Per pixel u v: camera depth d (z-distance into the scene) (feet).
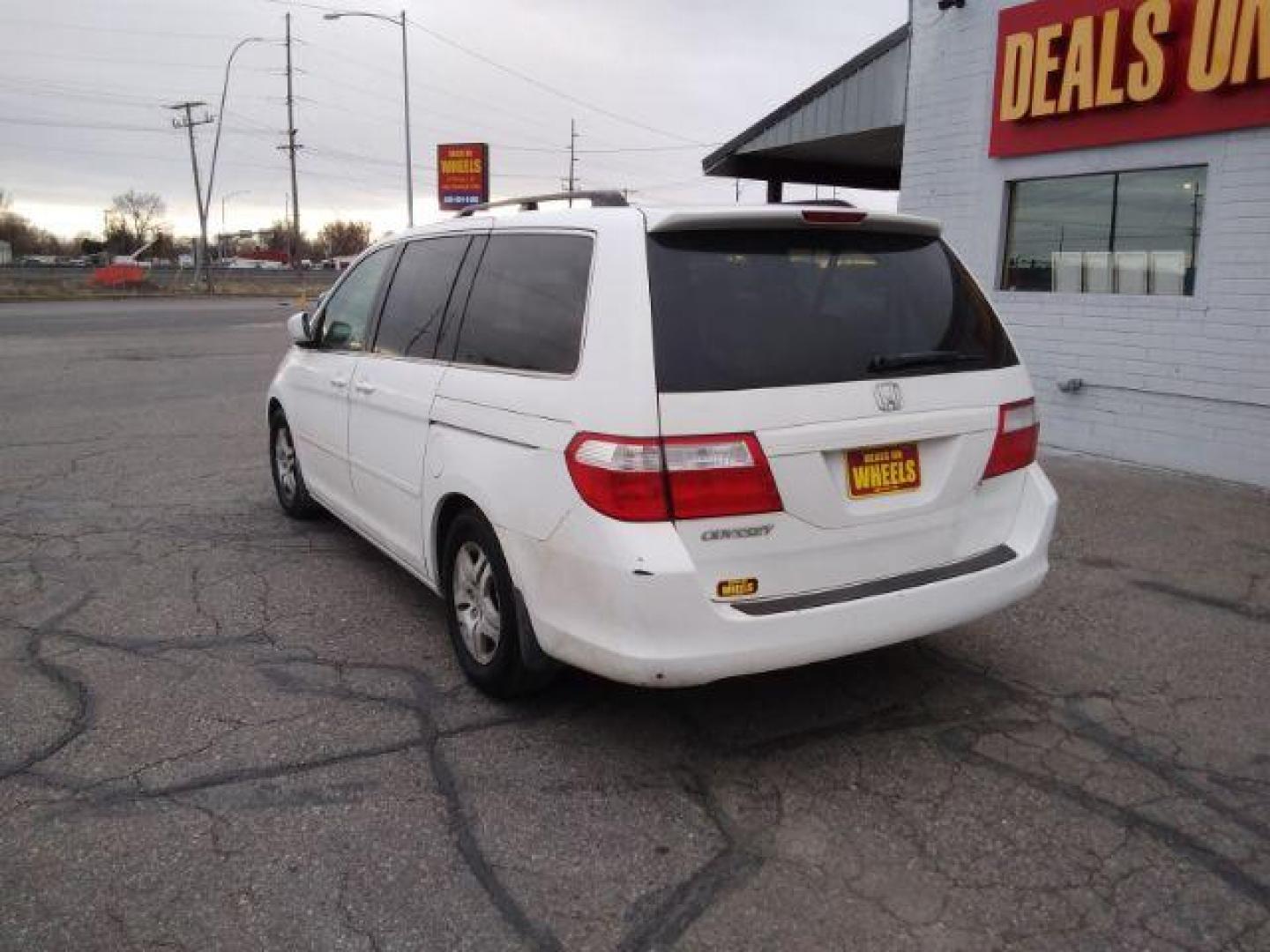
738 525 10.44
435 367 13.87
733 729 12.29
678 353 10.40
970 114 31.04
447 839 9.98
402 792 10.81
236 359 58.75
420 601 16.56
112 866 9.47
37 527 20.94
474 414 12.47
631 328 10.49
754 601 10.68
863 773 11.28
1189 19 24.75
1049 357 29.58
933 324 12.09
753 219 11.19
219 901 9.02
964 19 30.81
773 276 11.25
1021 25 28.86
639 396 10.19
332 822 10.23
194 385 45.62
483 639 12.92
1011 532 12.80
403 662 14.14
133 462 27.91
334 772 11.18
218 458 28.48
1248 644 14.96
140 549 19.35
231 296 172.96
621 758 11.57
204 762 11.36
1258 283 24.54
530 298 12.28
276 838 9.95
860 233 12.10
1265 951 8.50
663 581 10.05
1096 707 12.94
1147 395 27.20
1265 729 12.39
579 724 12.38
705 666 10.32
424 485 13.79
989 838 10.06
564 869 9.53
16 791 10.73
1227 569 18.30
